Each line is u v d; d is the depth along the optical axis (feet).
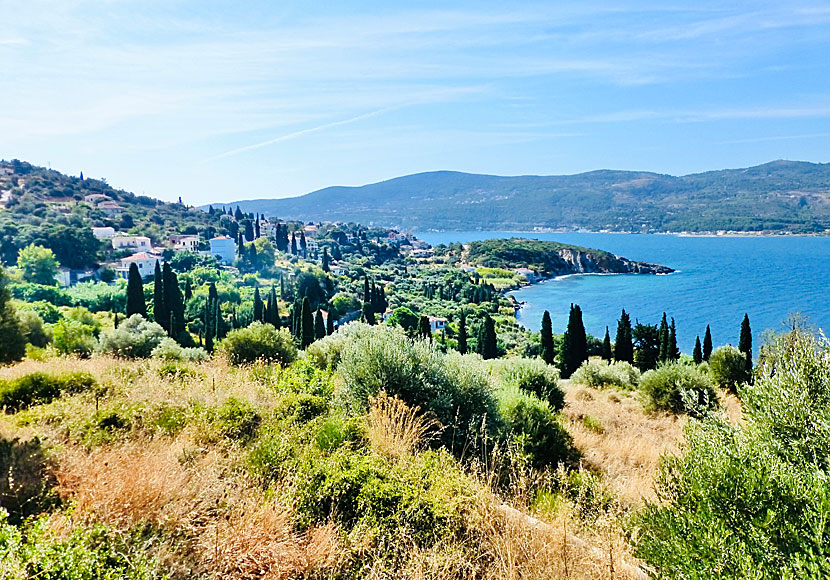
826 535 8.31
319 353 48.24
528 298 466.70
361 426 17.67
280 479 14.20
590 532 13.01
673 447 27.45
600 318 367.04
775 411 11.80
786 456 10.79
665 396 44.01
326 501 13.26
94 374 27.73
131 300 151.23
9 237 272.10
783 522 8.91
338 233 645.10
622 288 519.60
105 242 339.16
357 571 11.14
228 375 31.78
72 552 8.41
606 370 75.51
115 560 9.37
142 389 24.94
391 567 11.09
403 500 12.96
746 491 9.49
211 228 490.90
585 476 17.42
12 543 8.03
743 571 8.13
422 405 21.43
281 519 11.81
